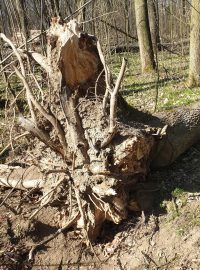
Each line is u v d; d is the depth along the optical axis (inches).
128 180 144.0
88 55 145.2
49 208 157.0
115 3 455.8
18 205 155.3
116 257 141.4
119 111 154.0
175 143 163.0
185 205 148.6
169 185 158.1
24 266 141.6
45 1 221.5
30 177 165.2
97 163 138.0
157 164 164.9
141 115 166.2
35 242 148.2
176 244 136.7
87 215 142.0
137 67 408.2
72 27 139.3
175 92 265.4
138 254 138.9
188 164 168.9
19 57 147.1
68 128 143.5
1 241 147.0
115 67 402.0
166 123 164.4
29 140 171.9
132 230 146.2
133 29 600.7
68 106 143.6
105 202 137.4
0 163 191.5
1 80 346.0
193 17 256.1
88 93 147.9
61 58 140.0
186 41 456.8
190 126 167.8
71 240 147.9
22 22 241.9
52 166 153.2
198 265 127.9
